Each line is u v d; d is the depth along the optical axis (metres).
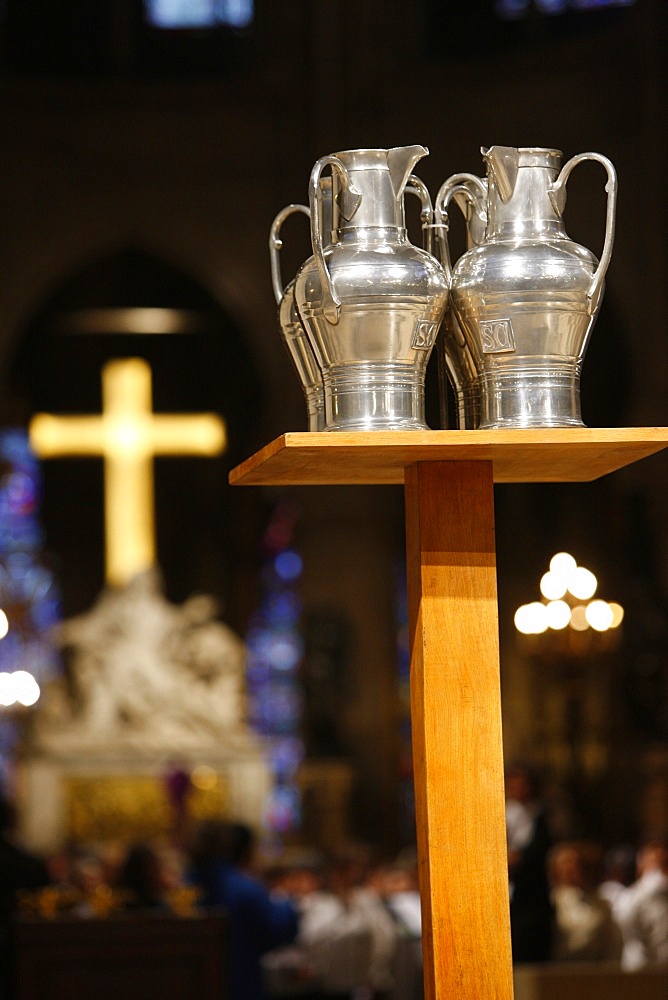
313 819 24.33
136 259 29.42
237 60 25.97
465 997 3.24
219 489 31.00
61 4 25.53
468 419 3.45
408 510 3.43
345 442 3.10
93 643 23.55
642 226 22.88
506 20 24.58
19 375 29.67
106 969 7.62
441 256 3.53
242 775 22.95
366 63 24.55
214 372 31.03
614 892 12.57
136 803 22.70
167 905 8.62
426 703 3.30
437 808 3.28
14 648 25.66
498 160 3.25
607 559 24.94
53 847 22.31
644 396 22.83
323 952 12.99
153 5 25.95
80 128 24.81
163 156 24.89
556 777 22.86
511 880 9.16
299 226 24.73
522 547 27.12
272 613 28.61
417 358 3.23
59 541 30.72
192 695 23.30
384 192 3.24
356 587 25.48
